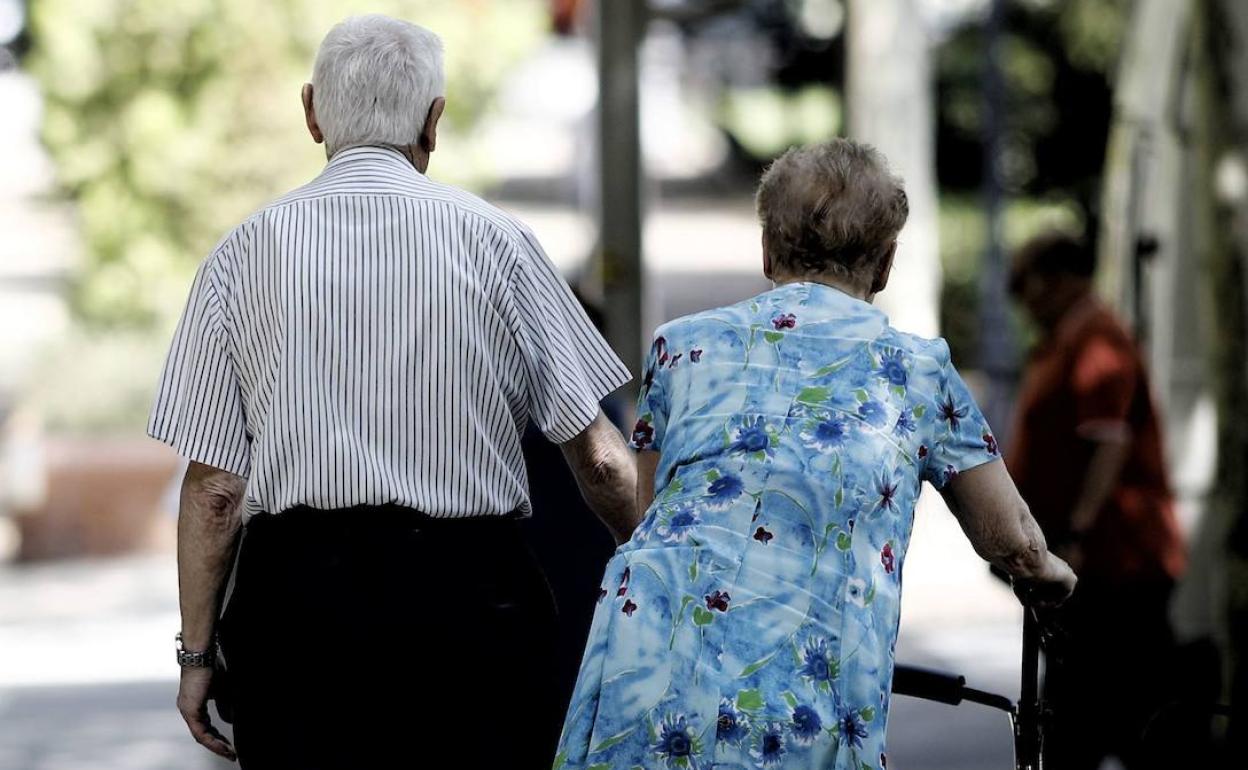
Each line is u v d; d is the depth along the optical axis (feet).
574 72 282.77
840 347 30.58
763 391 30.35
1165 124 80.12
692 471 30.17
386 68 33.22
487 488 32.32
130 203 157.79
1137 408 64.34
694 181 353.51
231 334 32.45
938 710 88.07
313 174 159.43
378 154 33.17
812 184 31.48
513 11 166.30
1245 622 63.57
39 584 133.39
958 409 30.81
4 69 186.80
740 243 295.69
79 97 156.97
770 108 253.85
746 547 29.40
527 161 361.71
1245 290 64.64
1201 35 65.05
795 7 247.09
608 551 45.75
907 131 150.10
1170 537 63.82
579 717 29.32
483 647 31.83
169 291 159.02
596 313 50.65
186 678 33.32
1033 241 65.77
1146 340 81.10
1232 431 64.75
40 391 154.51
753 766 28.53
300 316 31.89
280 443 31.76
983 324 177.68
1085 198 210.79
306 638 31.48
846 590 29.30
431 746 31.99
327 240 32.24
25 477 142.31
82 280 160.35
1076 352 64.34
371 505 31.60
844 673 29.04
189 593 33.04
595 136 114.01
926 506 146.61
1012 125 208.85
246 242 32.53
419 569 31.55
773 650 28.94
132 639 112.57
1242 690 61.31
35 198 264.52
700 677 28.84
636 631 29.27
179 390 32.50
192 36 157.28
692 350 31.09
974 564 130.72
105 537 143.43
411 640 31.45
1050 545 64.75
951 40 213.66
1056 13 208.13
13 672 101.81
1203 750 44.42
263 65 157.89
